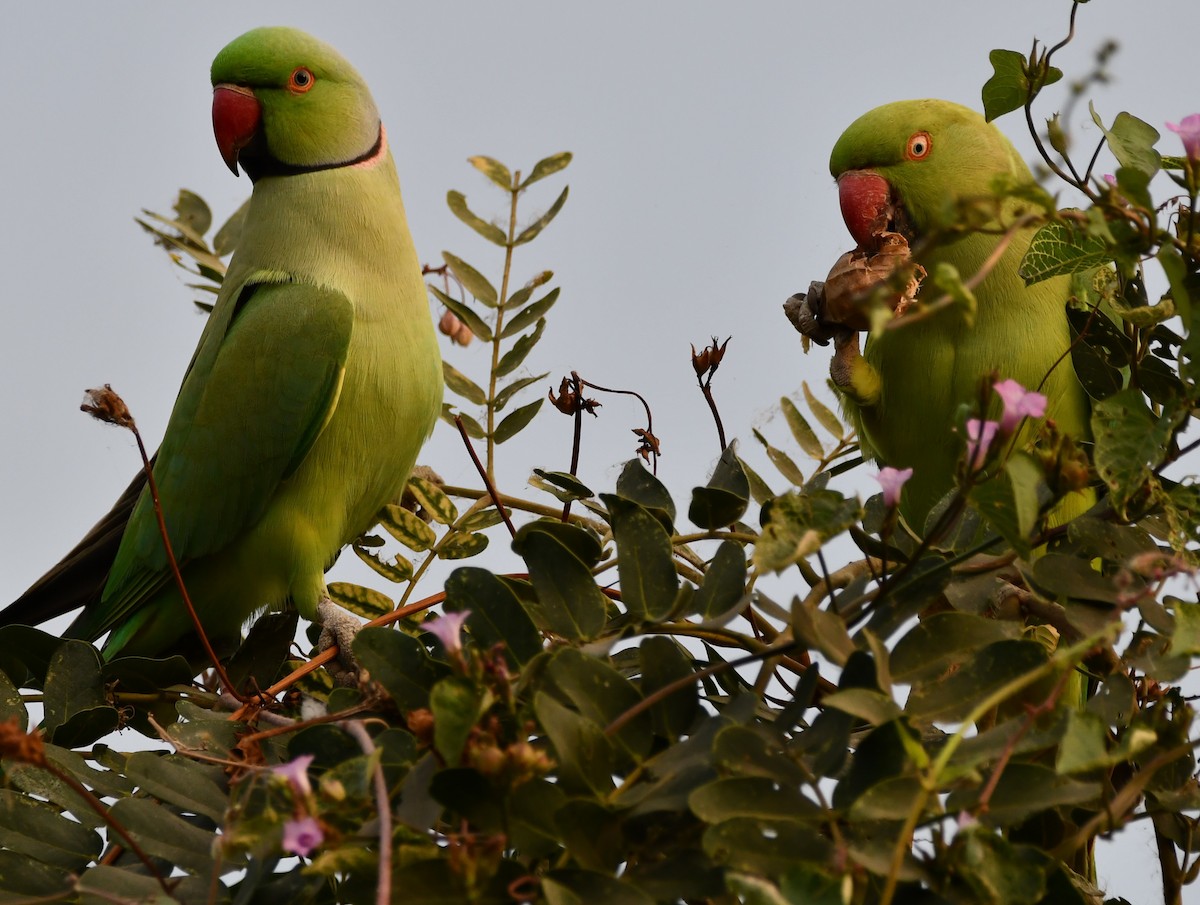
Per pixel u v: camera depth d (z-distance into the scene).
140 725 4.79
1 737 2.98
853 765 2.86
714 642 3.95
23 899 3.54
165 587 6.64
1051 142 3.88
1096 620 3.30
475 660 2.79
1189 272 3.63
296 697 4.97
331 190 6.67
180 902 3.22
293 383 6.39
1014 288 6.50
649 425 5.26
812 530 2.89
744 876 2.44
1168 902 3.95
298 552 6.54
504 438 5.33
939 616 3.17
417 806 2.89
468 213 5.46
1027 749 2.78
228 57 6.70
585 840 2.84
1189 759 3.37
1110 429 3.30
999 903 2.56
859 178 6.94
